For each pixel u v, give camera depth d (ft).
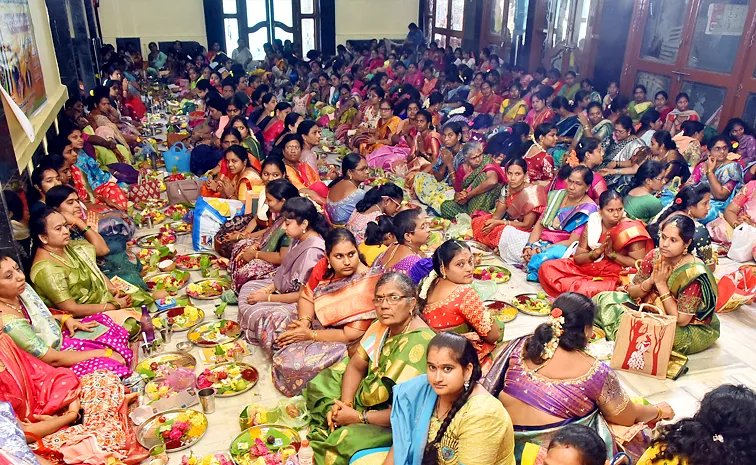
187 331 13.30
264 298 13.12
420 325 9.46
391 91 35.37
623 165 22.34
